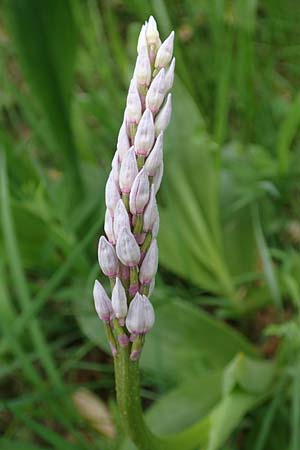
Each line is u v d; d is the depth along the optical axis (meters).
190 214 0.42
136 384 0.24
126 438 0.33
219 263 0.41
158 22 0.44
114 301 0.22
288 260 0.40
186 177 0.42
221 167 0.45
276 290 0.38
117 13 0.62
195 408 0.34
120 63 0.49
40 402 0.39
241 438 0.38
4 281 0.41
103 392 0.42
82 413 0.40
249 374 0.33
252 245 0.44
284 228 0.46
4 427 0.41
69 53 0.38
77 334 0.43
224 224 0.44
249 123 0.50
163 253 0.42
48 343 0.44
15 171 0.43
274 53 0.55
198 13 0.57
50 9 0.36
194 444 0.30
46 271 0.44
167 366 0.37
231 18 0.48
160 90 0.20
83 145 0.48
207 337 0.38
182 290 0.44
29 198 0.43
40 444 0.39
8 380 0.43
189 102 0.42
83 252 0.42
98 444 0.37
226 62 0.42
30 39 0.37
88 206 0.43
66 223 0.42
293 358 0.35
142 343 0.23
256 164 0.45
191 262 0.43
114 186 0.21
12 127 0.57
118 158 0.20
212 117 0.52
